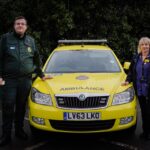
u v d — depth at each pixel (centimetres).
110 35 1541
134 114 662
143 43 666
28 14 1517
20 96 675
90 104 632
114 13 1546
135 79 679
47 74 747
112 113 632
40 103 651
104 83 673
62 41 871
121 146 658
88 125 631
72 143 678
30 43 671
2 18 1508
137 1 1612
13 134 734
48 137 707
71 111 629
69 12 1469
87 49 830
